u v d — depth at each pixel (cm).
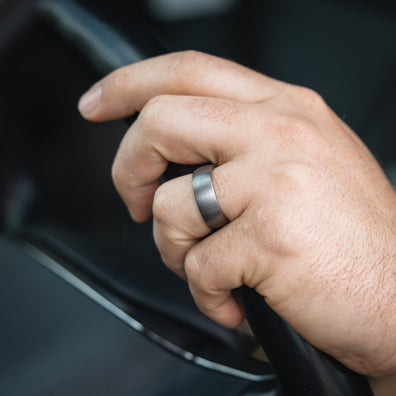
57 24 33
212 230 32
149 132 32
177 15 103
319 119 34
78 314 36
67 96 70
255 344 35
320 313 30
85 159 71
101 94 33
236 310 32
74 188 68
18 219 56
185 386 33
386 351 31
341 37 97
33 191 61
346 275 30
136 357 34
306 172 31
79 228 66
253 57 99
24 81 66
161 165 32
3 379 33
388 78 94
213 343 35
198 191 31
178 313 36
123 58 33
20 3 45
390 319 31
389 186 33
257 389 33
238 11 100
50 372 33
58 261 38
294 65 98
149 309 36
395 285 31
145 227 69
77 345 35
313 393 30
